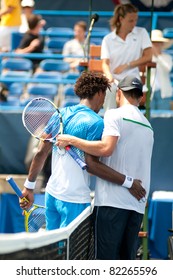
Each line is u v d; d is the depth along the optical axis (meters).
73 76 30.62
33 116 14.88
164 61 26.52
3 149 24.20
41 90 30.31
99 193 14.16
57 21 34.97
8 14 33.09
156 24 32.66
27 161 23.73
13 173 24.33
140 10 31.86
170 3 32.69
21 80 28.72
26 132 24.09
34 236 10.12
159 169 23.56
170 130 23.45
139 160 14.28
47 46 33.53
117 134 13.80
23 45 32.19
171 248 15.25
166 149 23.48
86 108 14.16
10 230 22.94
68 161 13.88
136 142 14.16
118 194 14.05
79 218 12.70
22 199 14.73
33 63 32.19
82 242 13.29
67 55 30.91
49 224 14.38
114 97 18.80
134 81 14.44
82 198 13.87
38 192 22.19
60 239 11.29
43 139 14.28
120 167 14.14
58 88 30.56
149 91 19.78
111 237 14.12
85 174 13.92
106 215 14.05
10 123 24.12
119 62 19.98
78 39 32.12
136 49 19.98
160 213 22.12
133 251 14.52
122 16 19.83
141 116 14.32
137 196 14.13
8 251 9.47
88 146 13.57
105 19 33.97
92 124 13.82
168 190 23.56
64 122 14.20
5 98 29.69
